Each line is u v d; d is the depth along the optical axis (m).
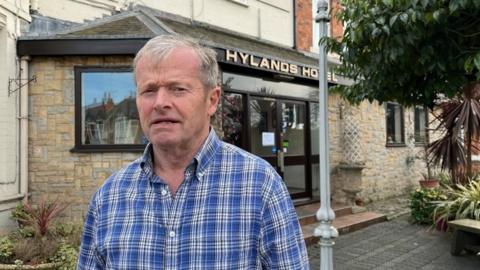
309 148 8.70
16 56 5.60
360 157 9.20
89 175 5.75
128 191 1.60
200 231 1.46
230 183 1.52
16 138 5.61
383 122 10.62
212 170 1.55
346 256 6.02
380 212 8.72
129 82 5.80
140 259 1.47
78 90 5.75
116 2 6.79
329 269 3.83
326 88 3.94
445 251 6.24
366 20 3.00
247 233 1.46
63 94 5.75
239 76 7.20
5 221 5.33
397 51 2.95
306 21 9.85
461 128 7.74
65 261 4.42
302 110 8.66
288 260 1.49
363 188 9.74
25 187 5.66
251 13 8.74
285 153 8.26
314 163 8.87
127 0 6.90
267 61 6.98
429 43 2.97
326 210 3.89
